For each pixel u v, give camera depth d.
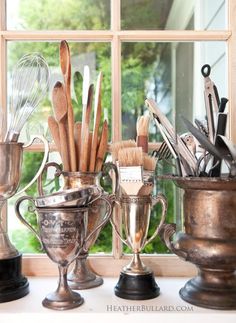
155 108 0.75
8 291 0.71
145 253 0.90
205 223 0.66
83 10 0.97
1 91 0.88
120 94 0.91
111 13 0.92
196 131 0.67
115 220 0.85
